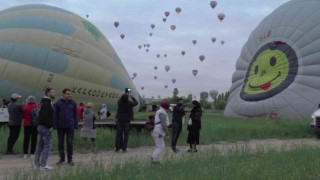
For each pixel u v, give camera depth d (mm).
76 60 25859
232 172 7594
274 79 33156
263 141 17875
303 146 12891
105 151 13461
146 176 7426
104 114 23234
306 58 31859
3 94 23094
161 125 10391
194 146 13383
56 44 25125
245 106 34062
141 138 15523
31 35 24516
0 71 23047
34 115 11203
